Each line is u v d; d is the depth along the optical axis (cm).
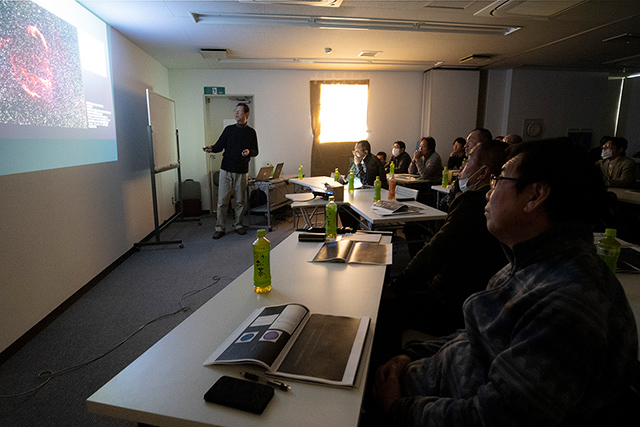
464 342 96
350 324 106
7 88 220
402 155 653
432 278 181
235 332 103
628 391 88
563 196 72
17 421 166
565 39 493
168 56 558
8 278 219
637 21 419
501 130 757
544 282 71
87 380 196
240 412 74
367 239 202
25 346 229
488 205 86
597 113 763
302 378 82
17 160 231
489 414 66
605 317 62
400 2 354
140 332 246
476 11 382
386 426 102
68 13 305
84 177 321
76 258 302
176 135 579
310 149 719
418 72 726
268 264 133
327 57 588
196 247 447
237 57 581
